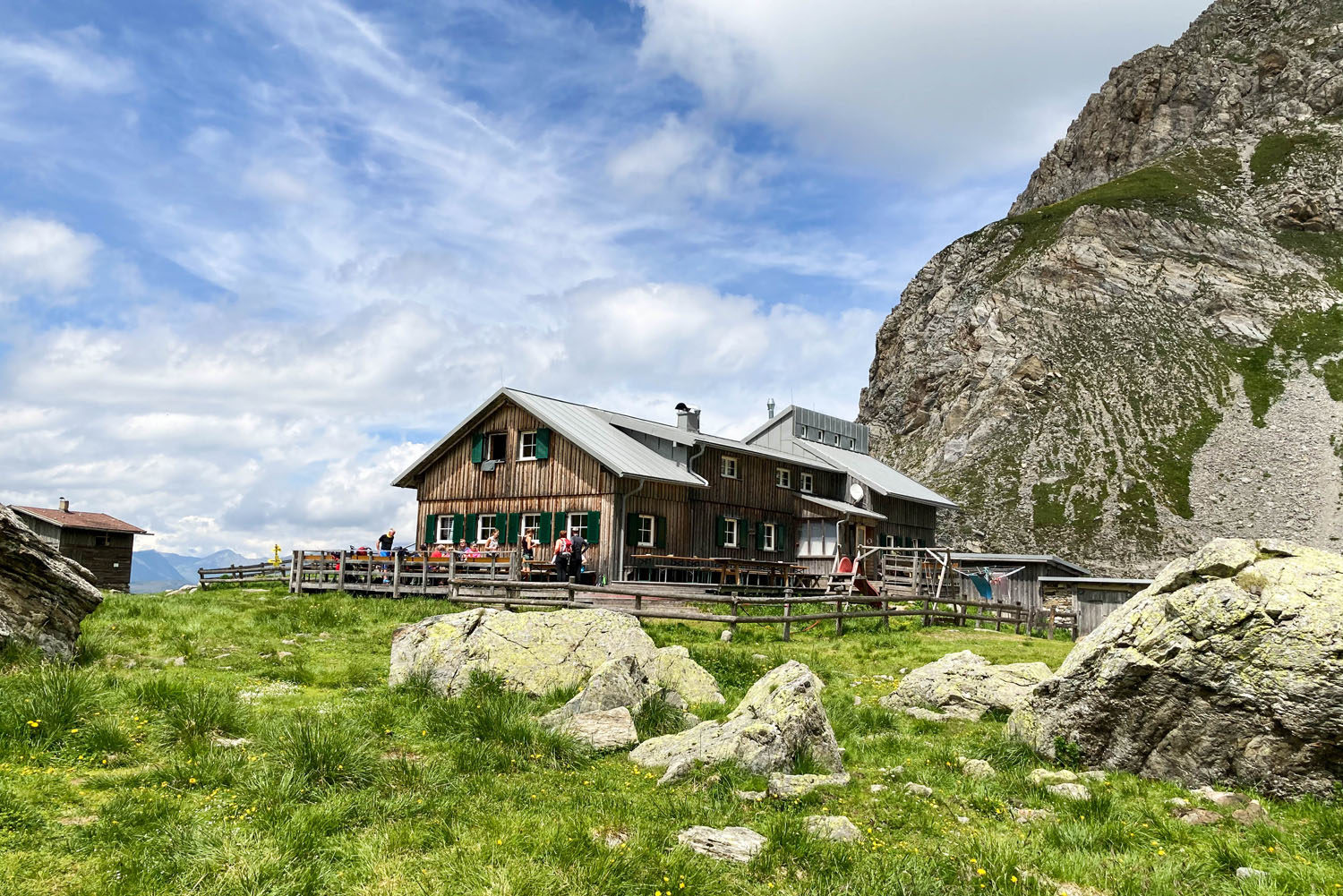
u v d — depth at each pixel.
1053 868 7.35
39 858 6.33
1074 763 11.52
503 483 38.66
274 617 21.78
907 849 7.57
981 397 134.38
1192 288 137.75
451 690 13.07
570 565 29.56
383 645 18.16
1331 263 140.88
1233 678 10.31
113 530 49.94
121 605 21.97
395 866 6.53
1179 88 196.38
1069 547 101.12
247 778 8.11
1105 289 140.62
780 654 19.64
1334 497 95.56
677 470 38.91
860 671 18.36
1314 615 10.09
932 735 12.98
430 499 41.34
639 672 12.95
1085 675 11.64
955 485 120.12
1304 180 155.75
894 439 149.62
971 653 15.70
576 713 11.53
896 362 167.50
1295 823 8.98
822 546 47.62
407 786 8.39
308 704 11.91
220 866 6.34
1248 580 10.83
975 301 156.75
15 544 12.80
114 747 8.92
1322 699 9.73
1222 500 101.69
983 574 48.09
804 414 65.25
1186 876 7.39
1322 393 113.38
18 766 8.15
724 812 8.27
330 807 7.50
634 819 7.86
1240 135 180.75
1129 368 127.88
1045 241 156.25
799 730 10.13
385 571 31.14
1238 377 121.19
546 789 8.71
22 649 12.52
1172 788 10.38
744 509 44.88
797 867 7.02
